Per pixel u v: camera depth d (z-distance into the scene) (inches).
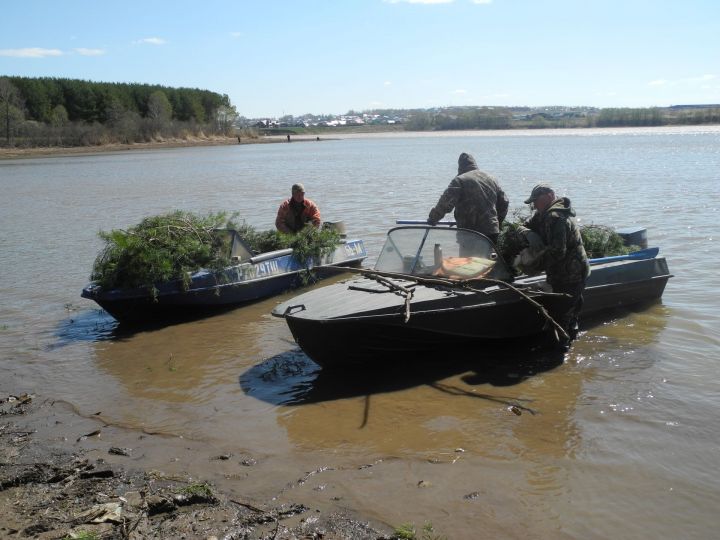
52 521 182.1
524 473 202.2
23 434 240.5
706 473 199.5
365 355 283.6
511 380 277.7
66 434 240.1
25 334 361.7
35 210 946.7
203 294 382.6
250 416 250.4
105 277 366.0
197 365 307.4
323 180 1280.8
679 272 434.9
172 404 264.4
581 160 1679.4
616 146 2576.3
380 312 271.3
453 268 305.4
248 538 172.4
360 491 194.5
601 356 299.1
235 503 189.6
